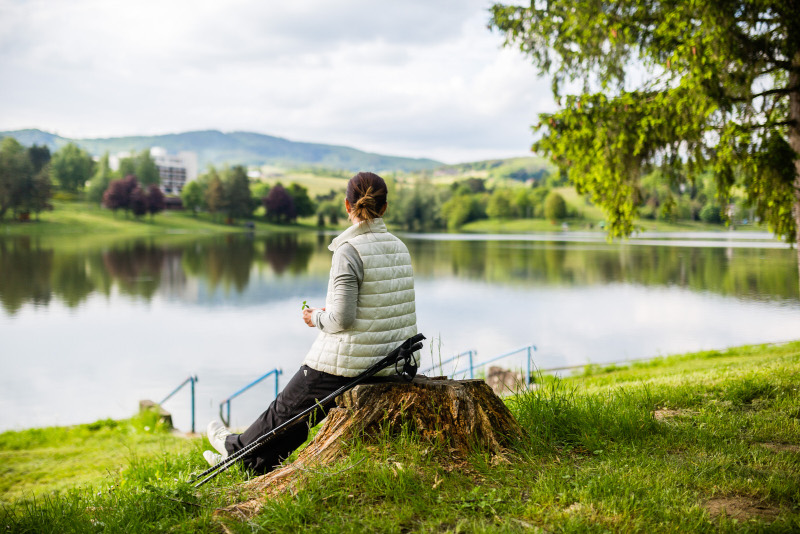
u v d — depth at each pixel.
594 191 12.24
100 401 17.45
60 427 12.73
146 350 24.78
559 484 3.05
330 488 3.00
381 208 3.35
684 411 4.79
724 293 37.50
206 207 184.12
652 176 12.41
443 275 52.34
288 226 175.88
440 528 2.69
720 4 9.41
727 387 5.57
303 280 52.72
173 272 59.44
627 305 33.59
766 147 10.56
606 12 11.58
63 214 151.38
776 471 3.27
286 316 33.78
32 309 37.09
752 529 2.60
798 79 10.55
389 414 3.39
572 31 11.81
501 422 3.56
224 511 2.95
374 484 3.01
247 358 23.09
